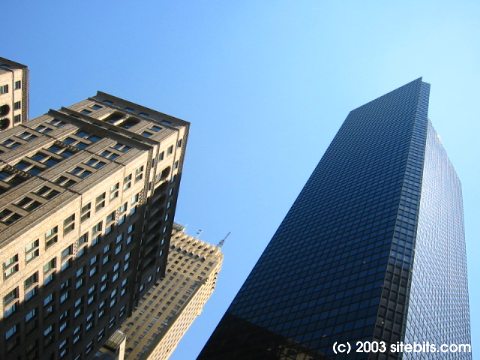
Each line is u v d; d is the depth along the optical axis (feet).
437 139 647.97
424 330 330.54
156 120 294.05
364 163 566.77
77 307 236.02
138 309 540.93
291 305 367.86
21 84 324.19
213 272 643.04
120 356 380.17
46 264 204.03
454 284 485.97
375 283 331.36
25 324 200.85
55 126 258.37
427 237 424.46
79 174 226.17
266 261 470.39
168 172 287.69
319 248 429.38
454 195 652.07
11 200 198.49
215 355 372.58
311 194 572.92
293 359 308.81
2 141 236.63
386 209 425.69
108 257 250.37
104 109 289.33
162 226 304.71
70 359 246.47
